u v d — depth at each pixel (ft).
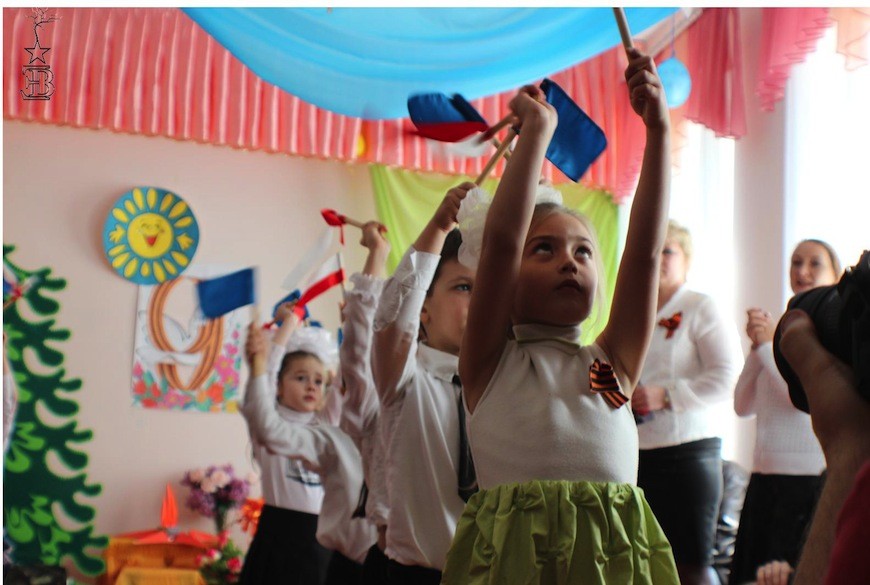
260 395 11.19
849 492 2.28
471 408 4.72
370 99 11.31
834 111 15.19
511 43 11.27
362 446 8.56
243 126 20.04
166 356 20.77
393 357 7.29
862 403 2.41
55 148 20.71
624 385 4.65
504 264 4.57
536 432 4.40
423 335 8.00
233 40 10.98
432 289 7.73
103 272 20.72
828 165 15.23
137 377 20.65
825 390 2.47
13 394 19.88
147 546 18.62
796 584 2.39
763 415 10.53
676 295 11.87
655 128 4.58
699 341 11.55
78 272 20.59
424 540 7.06
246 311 21.22
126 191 20.92
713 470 11.14
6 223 20.35
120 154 20.99
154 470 20.48
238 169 21.52
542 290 4.71
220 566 18.29
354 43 10.96
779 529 10.09
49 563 19.72
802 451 10.16
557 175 21.25
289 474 13.35
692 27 18.44
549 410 4.43
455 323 7.61
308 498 13.34
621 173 21.02
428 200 21.38
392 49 11.05
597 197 21.49
